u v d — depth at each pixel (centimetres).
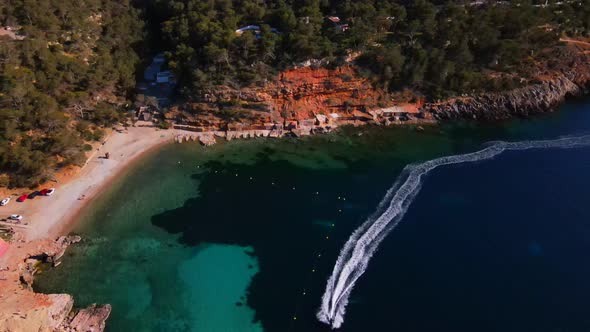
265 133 11550
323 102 11969
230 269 7838
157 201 9400
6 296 6819
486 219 8544
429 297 7000
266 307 7106
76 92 10838
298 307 7050
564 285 7162
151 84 12650
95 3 14525
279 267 7819
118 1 15825
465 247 7931
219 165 10544
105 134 11050
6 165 9206
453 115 12194
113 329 6825
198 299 7319
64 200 9119
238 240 8462
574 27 13950
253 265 7900
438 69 12069
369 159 10712
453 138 11431
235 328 6825
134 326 6888
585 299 6925
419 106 12288
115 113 11119
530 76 12775
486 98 12356
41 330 6400
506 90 12438
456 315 6700
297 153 11006
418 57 12044
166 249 8262
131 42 13650
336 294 7138
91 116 11025
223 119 11600
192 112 11600
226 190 9762
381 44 12462
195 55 11800
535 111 12375
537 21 13100
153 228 8725
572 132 11500
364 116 11994
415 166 10319
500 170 9994
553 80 12825
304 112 11806
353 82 11969
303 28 12044
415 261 7675
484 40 12456
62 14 12962
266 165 10575
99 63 11706
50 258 7862
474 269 7481
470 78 12131
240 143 11306
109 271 7794
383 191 9575
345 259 7819
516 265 7544
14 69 10388
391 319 6669
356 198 9419
